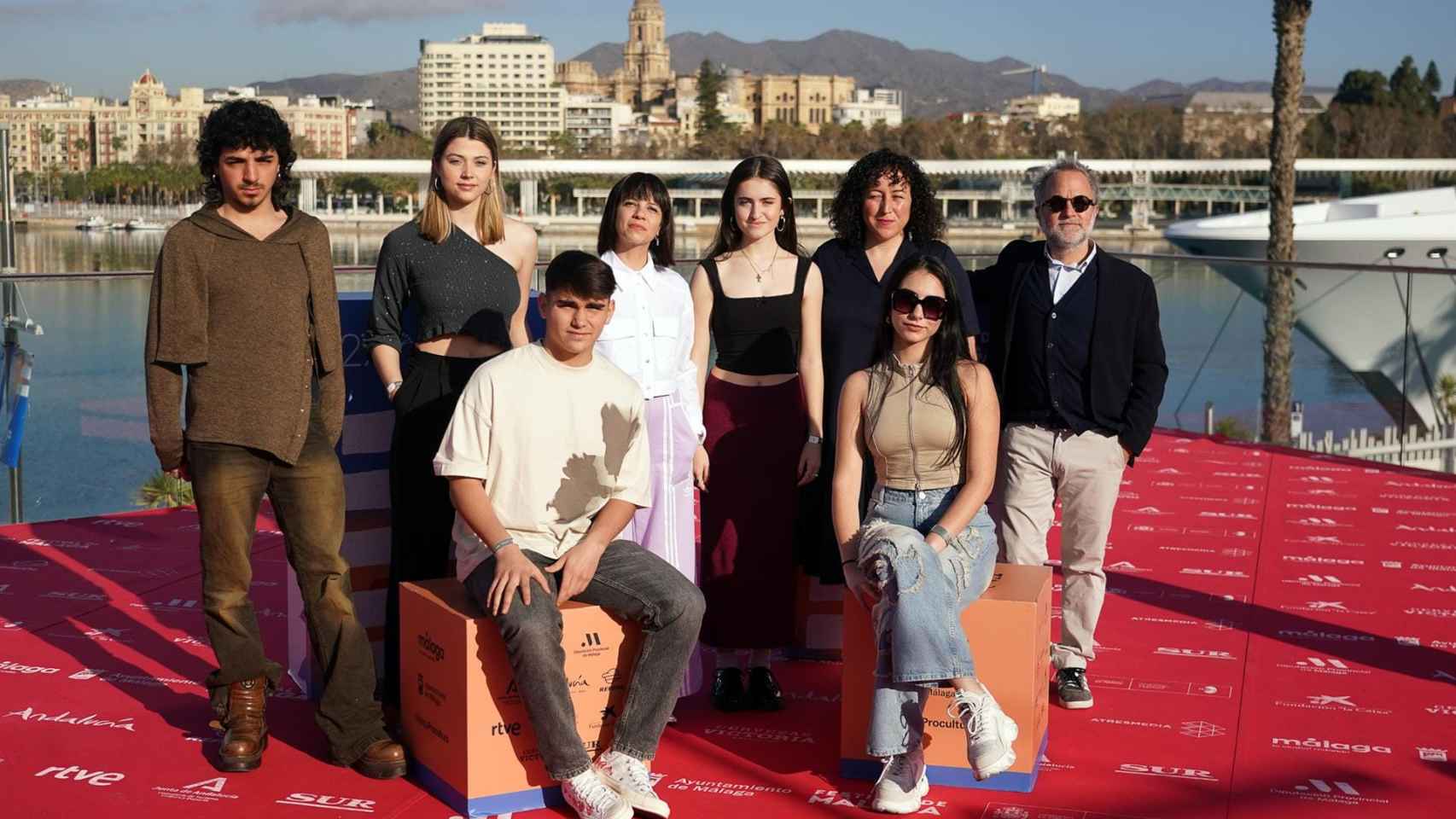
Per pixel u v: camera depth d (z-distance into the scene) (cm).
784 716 349
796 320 353
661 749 324
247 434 289
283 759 313
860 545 288
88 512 680
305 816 281
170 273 286
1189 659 402
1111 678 383
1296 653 409
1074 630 358
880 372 306
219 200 294
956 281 354
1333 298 1067
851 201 361
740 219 350
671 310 339
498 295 323
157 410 290
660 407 337
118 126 18850
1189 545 562
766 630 345
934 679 275
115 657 395
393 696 337
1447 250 1442
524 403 289
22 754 315
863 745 303
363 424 345
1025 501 355
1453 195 1636
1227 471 740
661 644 284
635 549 296
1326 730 338
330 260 301
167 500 708
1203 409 1009
